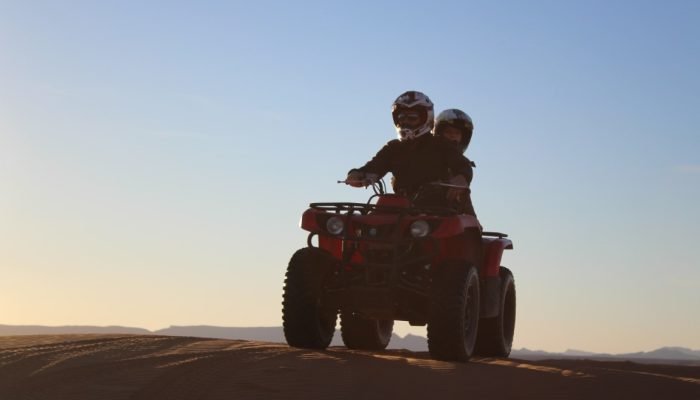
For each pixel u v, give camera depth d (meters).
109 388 12.32
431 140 20.34
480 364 16.61
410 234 18.09
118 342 17.34
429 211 18.25
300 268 18.42
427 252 18.53
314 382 13.04
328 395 12.26
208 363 14.31
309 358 15.55
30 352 15.53
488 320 21.09
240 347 17.20
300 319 18.33
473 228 19.08
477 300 18.45
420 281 18.50
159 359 14.72
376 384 13.17
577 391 13.22
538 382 13.84
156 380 12.84
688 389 13.78
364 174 20.00
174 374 13.27
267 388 12.46
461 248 18.75
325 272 18.70
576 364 17.86
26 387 12.45
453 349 17.42
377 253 18.41
